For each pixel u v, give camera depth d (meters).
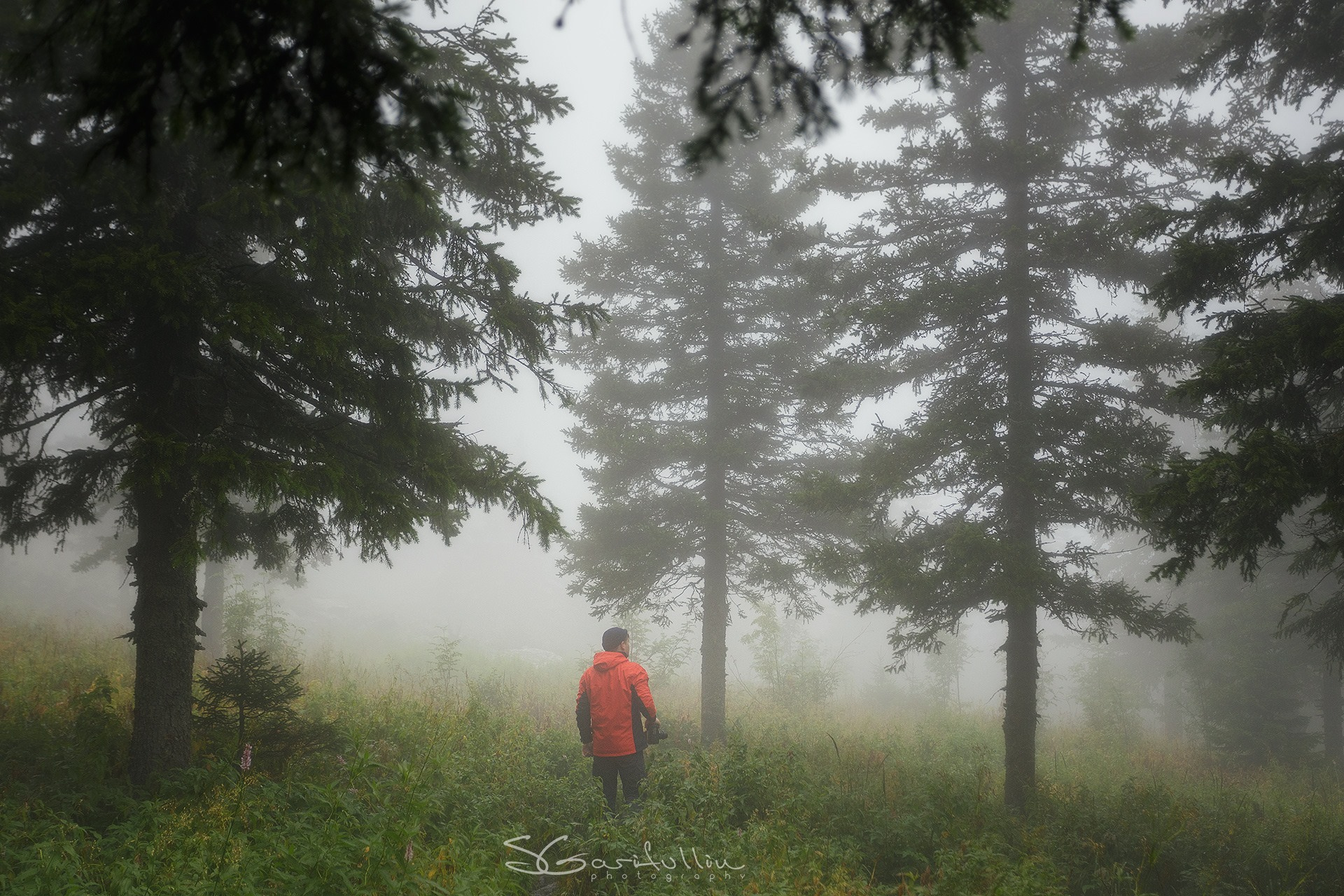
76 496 8.02
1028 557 9.75
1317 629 11.37
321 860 5.16
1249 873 8.09
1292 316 7.15
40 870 5.00
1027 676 10.71
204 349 8.14
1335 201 7.55
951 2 2.52
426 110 2.40
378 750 9.05
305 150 2.39
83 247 6.72
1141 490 9.91
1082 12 2.49
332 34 2.25
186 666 7.70
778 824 7.14
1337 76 8.83
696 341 15.83
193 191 7.12
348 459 8.09
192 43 2.34
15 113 6.31
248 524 9.40
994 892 5.80
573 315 8.36
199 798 6.70
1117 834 8.56
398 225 7.77
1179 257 7.73
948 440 10.76
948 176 11.14
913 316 10.45
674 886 5.81
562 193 8.20
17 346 5.57
